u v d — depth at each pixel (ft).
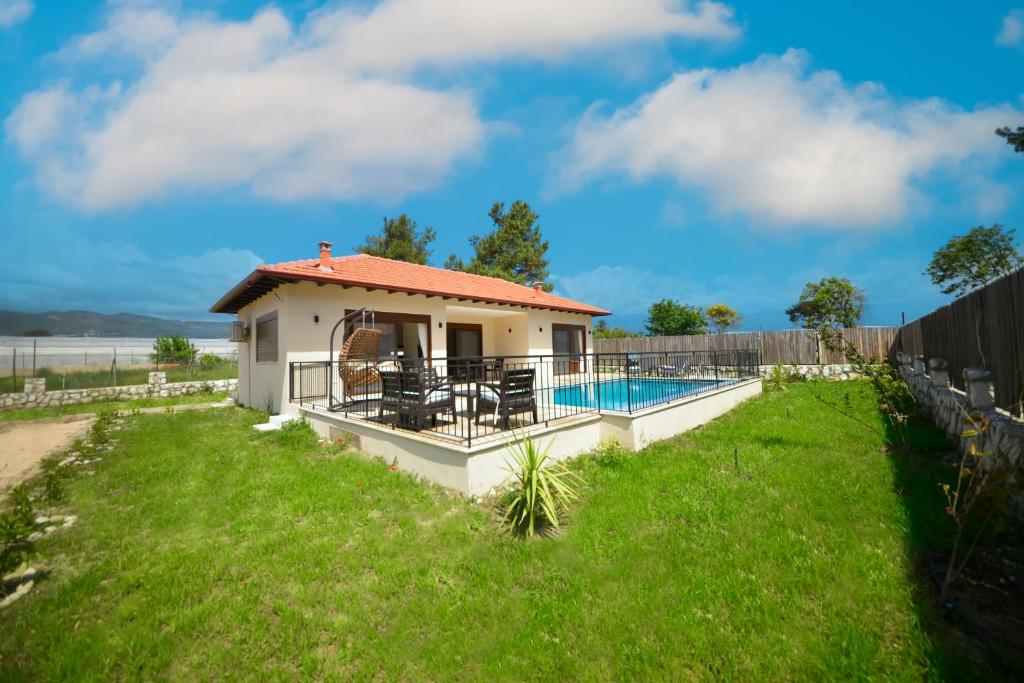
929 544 11.87
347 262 41.16
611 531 13.70
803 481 16.71
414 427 21.27
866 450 20.54
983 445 16.69
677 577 10.96
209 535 14.06
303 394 32.86
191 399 51.29
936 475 16.70
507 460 17.99
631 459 20.62
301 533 13.78
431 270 51.88
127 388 51.52
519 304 49.55
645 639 8.96
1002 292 16.39
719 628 9.15
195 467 20.97
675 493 16.33
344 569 11.89
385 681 8.25
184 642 9.23
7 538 10.86
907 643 8.43
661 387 31.96
